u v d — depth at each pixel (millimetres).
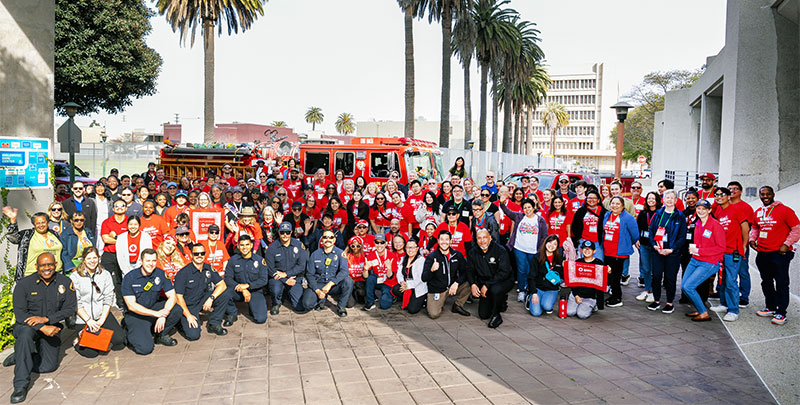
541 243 8742
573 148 134375
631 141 71062
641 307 8641
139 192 9750
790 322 7520
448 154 26312
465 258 8781
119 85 27984
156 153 31906
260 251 9156
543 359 6234
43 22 7336
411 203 10227
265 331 7297
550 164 56812
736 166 14094
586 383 5523
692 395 5234
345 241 10117
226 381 5570
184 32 28859
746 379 5633
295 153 14492
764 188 7555
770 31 13594
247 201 10742
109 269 8258
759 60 13742
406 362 6121
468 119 33938
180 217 7363
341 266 8023
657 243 8164
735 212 7707
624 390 5352
